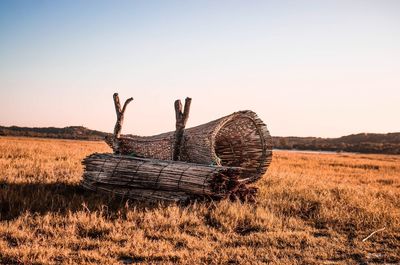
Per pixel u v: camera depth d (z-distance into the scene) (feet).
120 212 26.71
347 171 75.97
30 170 43.06
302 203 32.83
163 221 24.99
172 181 29.53
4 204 27.40
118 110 38.24
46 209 26.71
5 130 416.05
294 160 101.30
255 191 32.83
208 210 28.37
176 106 35.45
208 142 32.04
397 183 56.65
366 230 26.35
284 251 21.61
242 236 23.90
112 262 18.61
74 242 21.06
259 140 36.52
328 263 20.06
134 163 32.01
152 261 19.24
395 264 20.65
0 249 19.27
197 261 19.40
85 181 34.58
